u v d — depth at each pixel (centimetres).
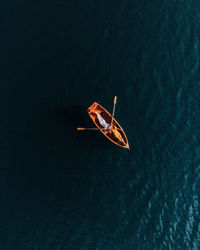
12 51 3431
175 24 3591
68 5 3566
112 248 3080
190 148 3322
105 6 3581
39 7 3550
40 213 3133
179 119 3375
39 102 3338
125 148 3300
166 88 3431
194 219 3162
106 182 3238
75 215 3155
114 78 3412
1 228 3067
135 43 3512
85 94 3359
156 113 3375
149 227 3141
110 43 3494
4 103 3322
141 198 3212
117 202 3200
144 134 3334
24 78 3378
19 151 3241
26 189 3170
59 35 3484
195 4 3616
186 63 3500
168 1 3616
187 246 3089
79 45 3475
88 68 3422
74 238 3092
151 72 3456
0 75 3372
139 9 3597
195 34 3572
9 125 3281
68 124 3312
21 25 3497
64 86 3372
